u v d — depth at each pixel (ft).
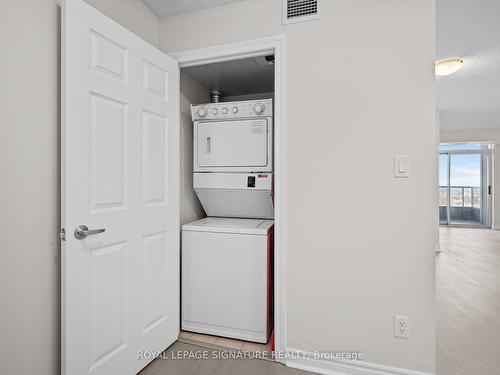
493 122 19.26
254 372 5.33
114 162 4.62
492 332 6.72
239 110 6.99
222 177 7.22
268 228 6.34
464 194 24.27
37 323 3.93
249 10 5.79
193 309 6.72
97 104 4.33
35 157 3.88
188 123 7.97
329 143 5.29
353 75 5.15
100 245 4.38
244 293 6.36
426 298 4.83
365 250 5.12
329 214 5.31
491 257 13.84
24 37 3.74
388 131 4.98
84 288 4.13
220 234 6.52
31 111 3.83
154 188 5.57
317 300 5.39
